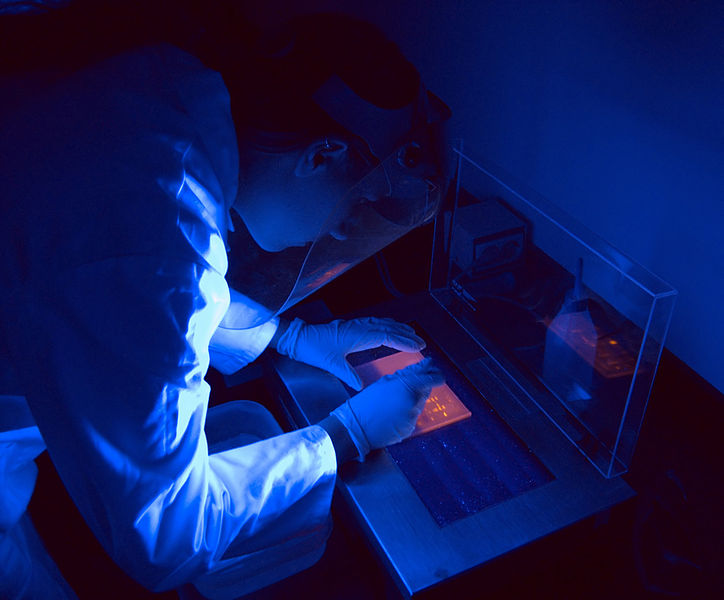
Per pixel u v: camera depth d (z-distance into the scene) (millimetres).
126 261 712
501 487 1069
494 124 1822
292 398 1251
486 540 991
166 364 743
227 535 886
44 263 707
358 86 805
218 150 804
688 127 1253
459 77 1893
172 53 794
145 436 744
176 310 743
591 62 1417
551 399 1212
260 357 1442
